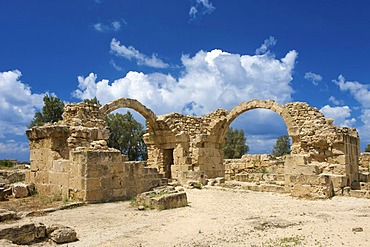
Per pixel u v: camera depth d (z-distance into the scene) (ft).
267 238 29.73
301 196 59.98
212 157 95.50
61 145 58.03
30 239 28.84
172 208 47.93
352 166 68.59
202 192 68.49
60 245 28.55
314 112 81.56
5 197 54.39
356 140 72.90
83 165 50.11
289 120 84.28
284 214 43.47
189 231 33.63
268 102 89.20
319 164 67.92
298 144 82.12
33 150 61.67
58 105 144.46
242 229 34.01
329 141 66.90
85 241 29.76
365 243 27.07
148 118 92.43
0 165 111.04
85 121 66.49
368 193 57.00
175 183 79.71
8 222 36.04
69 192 52.21
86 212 43.70
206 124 98.48
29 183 61.00
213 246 27.71
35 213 41.93
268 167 106.83
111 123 155.94
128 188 57.31
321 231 31.65
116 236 31.50
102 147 54.85
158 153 95.50
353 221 36.94
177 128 92.17
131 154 165.27
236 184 79.82
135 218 40.37
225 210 47.21
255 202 55.62
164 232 33.19
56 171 55.72
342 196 59.16
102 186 51.80
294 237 29.63
